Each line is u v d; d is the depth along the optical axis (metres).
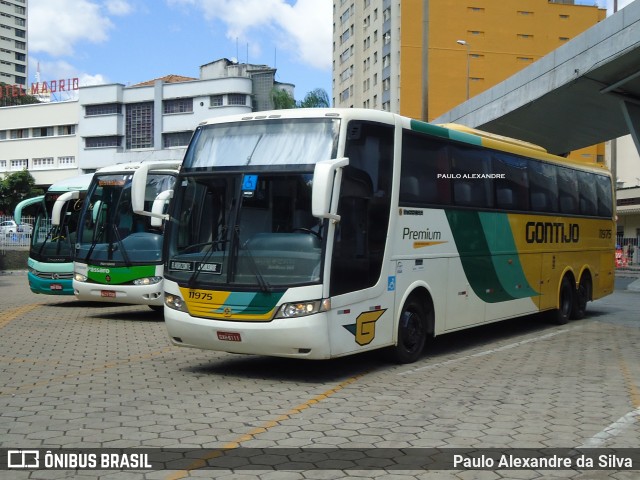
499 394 7.62
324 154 8.13
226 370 9.01
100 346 11.02
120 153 78.31
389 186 8.98
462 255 10.66
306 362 9.63
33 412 6.65
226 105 75.00
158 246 14.05
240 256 8.12
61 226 16.92
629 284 28.00
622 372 9.07
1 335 12.24
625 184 68.94
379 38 79.62
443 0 73.94
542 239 13.38
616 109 23.09
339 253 8.05
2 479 4.81
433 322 9.95
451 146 10.52
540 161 13.52
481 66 75.06
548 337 12.68
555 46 77.44
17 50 146.25
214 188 8.51
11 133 85.62
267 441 5.74
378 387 7.97
